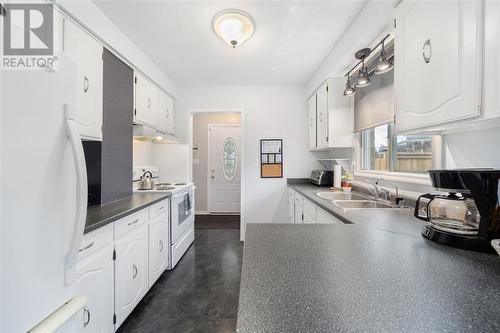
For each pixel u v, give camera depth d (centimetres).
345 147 272
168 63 273
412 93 114
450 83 92
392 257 82
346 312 52
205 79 327
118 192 206
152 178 306
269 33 209
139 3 170
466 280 66
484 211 86
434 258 81
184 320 173
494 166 114
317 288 62
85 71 160
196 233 380
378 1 157
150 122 269
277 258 82
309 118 342
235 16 181
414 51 112
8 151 61
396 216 144
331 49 239
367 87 236
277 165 357
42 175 71
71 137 81
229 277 236
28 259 66
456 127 108
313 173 338
